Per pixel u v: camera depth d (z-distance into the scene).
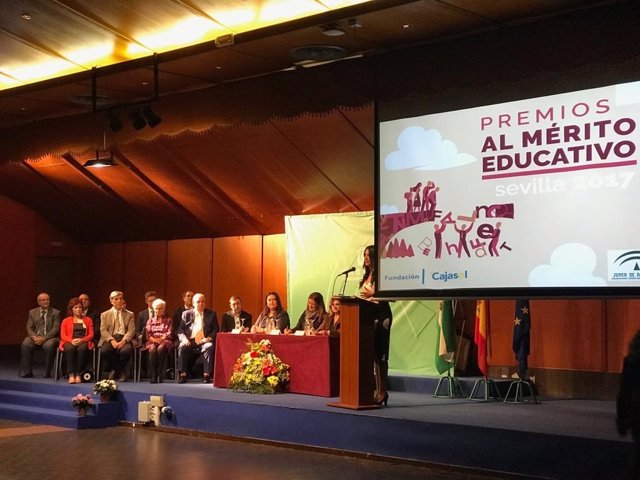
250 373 9.47
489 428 6.95
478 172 8.06
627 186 7.18
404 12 7.45
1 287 15.02
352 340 8.24
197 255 14.02
